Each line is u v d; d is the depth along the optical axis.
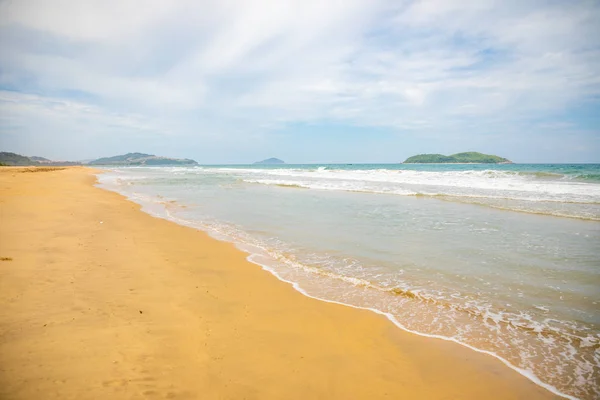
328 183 29.20
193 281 6.52
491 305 5.68
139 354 3.85
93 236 9.51
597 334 4.73
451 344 4.54
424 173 37.88
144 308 5.12
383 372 3.90
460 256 8.28
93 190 22.81
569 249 8.75
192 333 4.49
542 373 3.92
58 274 6.25
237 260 8.09
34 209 13.02
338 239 10.04
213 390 3.36
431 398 3.47
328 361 4.07
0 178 26.12
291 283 6.67
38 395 3.01
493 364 4.09
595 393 3.56
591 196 17.56
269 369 3.82
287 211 14.94
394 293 6.21
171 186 28.70
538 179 27.08
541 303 5.71
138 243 9.20
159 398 3.13
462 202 16.91
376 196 19.88
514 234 10.44
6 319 4.43
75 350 3.79
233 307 5.47
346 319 5.20
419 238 10.05
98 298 5.33
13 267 6.44
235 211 15.13
